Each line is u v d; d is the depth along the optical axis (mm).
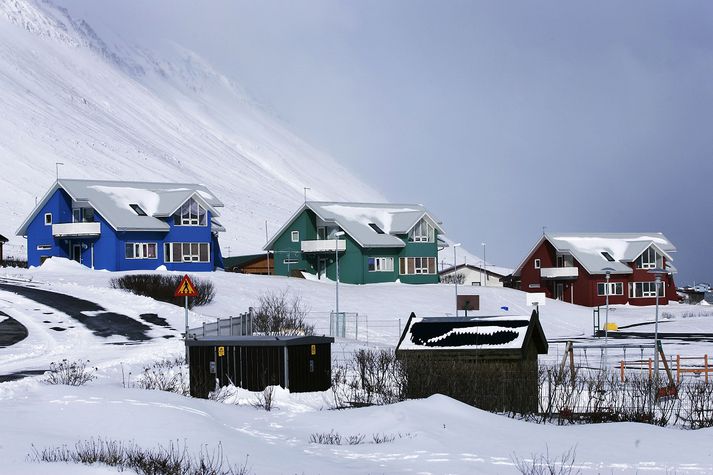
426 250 146750
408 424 33000
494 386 40531
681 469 27125
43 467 23000
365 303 116500
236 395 41156
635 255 151750
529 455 28797
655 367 49719
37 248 132875
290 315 88000
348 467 26734
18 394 36000
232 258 166250
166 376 46375
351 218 144125
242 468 25516
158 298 98062
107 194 129250
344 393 43000
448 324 44406
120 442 27922
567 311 131750
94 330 72938
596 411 39188
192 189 134250
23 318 77000
